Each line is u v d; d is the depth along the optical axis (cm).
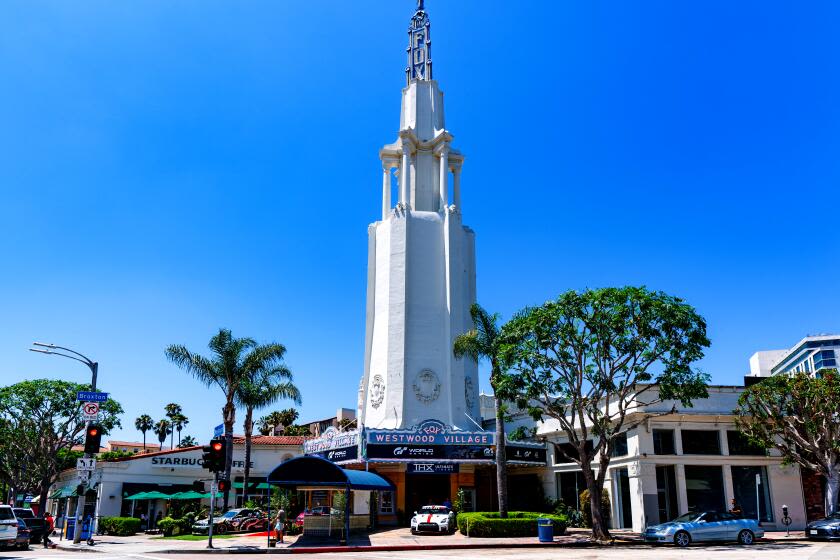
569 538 3250
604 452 3300
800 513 3800
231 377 4816
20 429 5769
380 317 5231
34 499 7088
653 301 3167
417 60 6234
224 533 3909
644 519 3678
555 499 4469
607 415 3338
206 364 4781
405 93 6094
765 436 3656
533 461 4516
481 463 4306
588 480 3288
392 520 4184
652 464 3772
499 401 3575
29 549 3019
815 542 2997
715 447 3903
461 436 4275
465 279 5453
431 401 4894
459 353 3884
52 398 5828
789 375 3659
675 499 3803
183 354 4769
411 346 5016
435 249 5359
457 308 5175
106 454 6259
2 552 2811
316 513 3425
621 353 3247
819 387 3488
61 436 5934
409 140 5666
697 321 3184
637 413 3784
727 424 3919
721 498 3806
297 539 3225
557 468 4494
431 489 4406
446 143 5694
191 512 4466
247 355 4891
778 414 3581
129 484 5269
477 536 3312
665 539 2917
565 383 3359
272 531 3872
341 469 3062
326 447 4700
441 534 3497
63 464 6362
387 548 2881
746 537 2969
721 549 2670
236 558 2552
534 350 3344
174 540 3581
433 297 5212
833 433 3425
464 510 4069
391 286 5175
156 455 5406
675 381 3148
